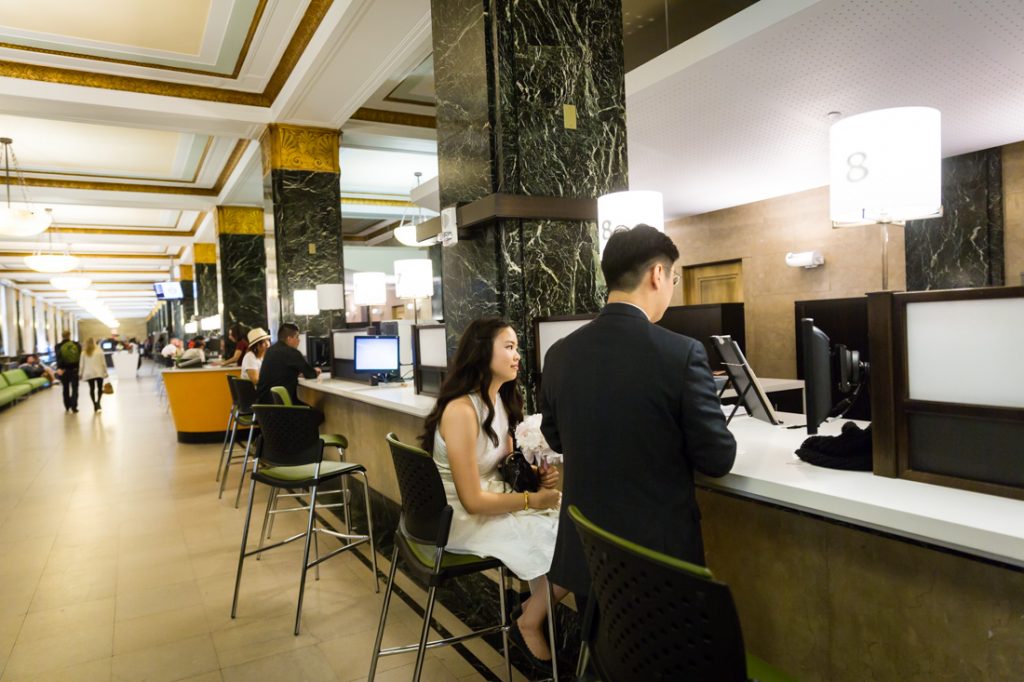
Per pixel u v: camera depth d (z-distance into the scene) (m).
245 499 5.48
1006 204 5.98
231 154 9.44
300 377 6.02
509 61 3.00
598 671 1.32
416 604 3.28
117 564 3.97
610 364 1.53
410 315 10.59
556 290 3.08
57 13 5.38
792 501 1.52
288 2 5.30
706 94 4.49
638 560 1.11
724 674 1.03
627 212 2.57
